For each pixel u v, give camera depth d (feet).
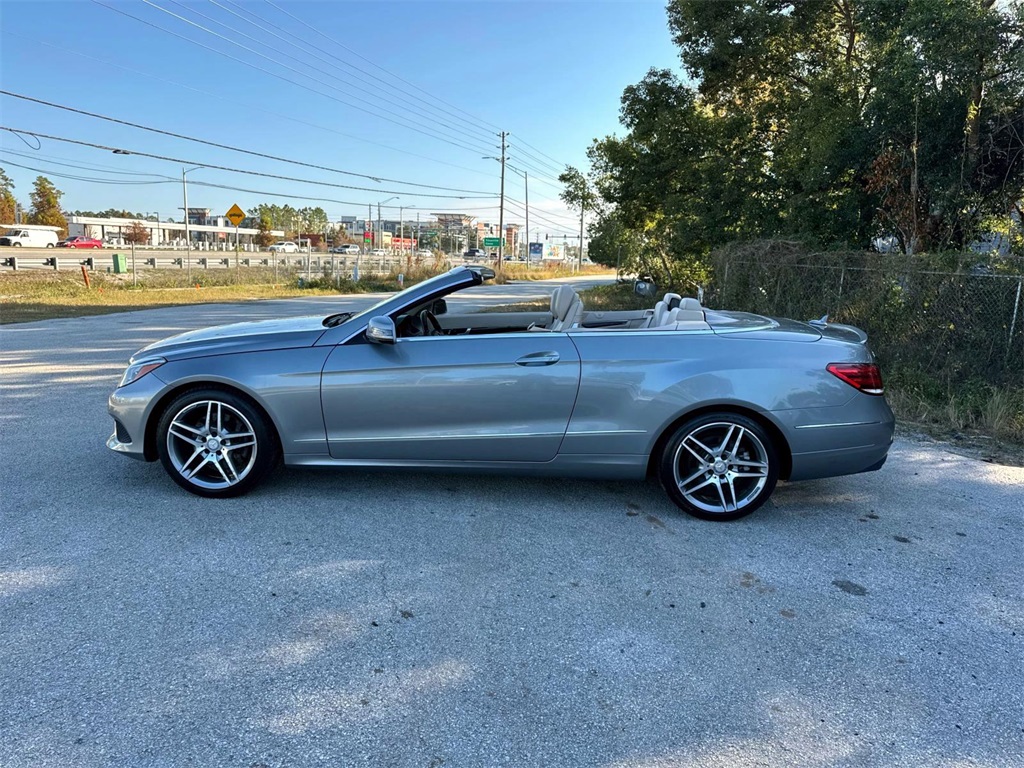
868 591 11.02
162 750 7.22
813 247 41.98
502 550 12.13
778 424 13.14
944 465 17.74
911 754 7.46
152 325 48.52
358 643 9.23
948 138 38.45
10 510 13.34
